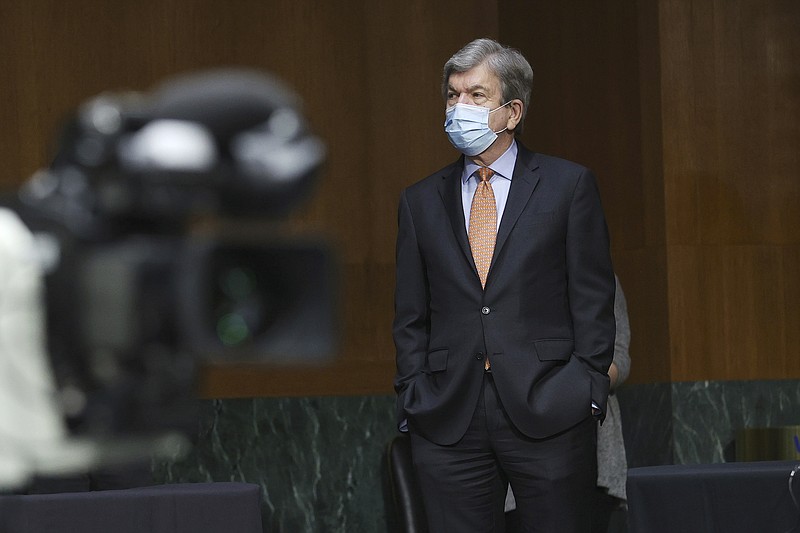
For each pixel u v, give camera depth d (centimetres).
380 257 1950
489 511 1098
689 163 1828
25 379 428
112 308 407
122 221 420
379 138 1967
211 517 1021
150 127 415
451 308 1094
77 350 416
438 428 1087
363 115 1961
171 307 406
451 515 1091
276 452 1808
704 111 1838
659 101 1825
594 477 1095
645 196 1847
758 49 1855
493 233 1105
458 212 1115
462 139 1105
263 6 1931
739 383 1819
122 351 411
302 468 1816
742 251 1838
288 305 409
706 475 1023
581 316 1079
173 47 1894
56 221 421
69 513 988
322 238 410
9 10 1838
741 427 1816
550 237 1080
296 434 1817
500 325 1069
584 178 1100
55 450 434
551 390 1056
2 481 449
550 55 1984
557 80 1977
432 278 1114
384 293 1941
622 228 1884
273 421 1809
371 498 1831
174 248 411
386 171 1966
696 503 1024
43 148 1841
